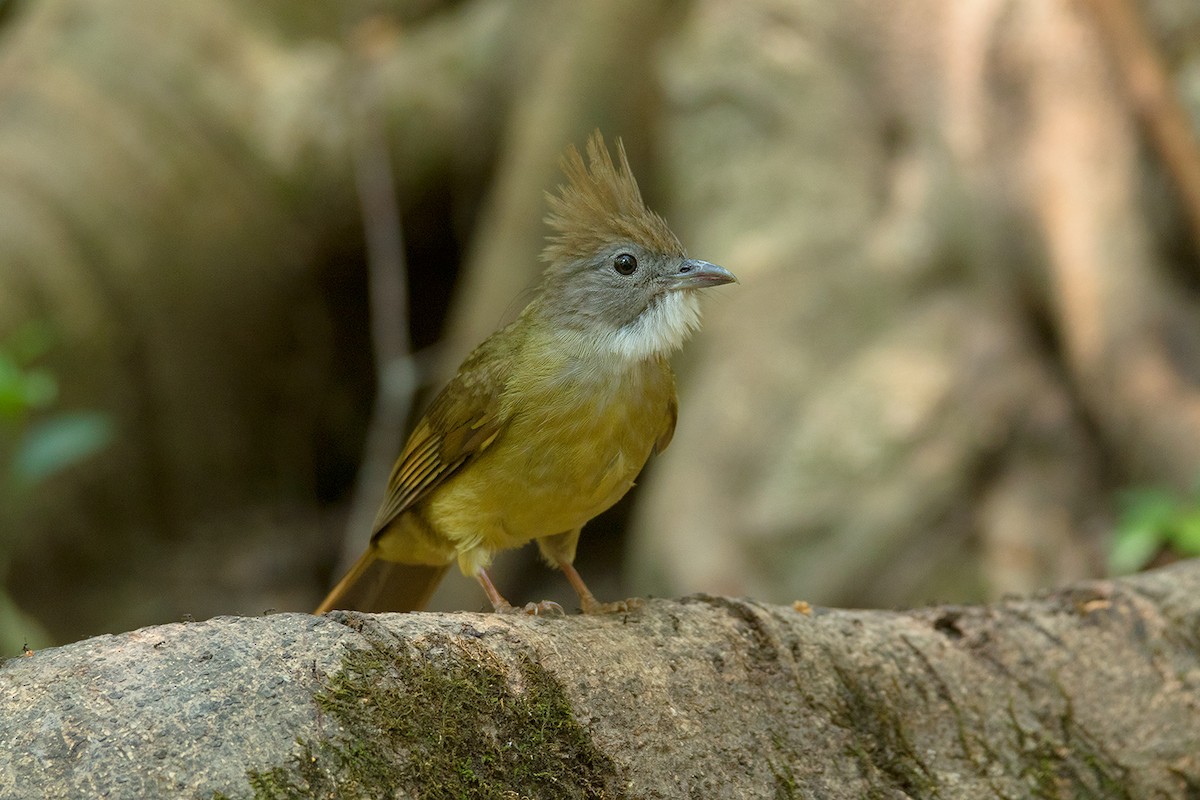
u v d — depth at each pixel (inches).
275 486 679.1
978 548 486.6
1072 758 227.8
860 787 209.5
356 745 172.1
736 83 561.6
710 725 203.8
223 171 642.8
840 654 224.2
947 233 518.3
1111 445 482.9
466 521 253.1
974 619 242.7
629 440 251.4
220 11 667.4
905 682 225.8
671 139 584.4
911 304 520.1
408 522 266.4
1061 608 249.0
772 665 216.5
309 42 685.9
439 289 709.3
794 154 550.6
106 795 156.6
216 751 163.6
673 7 599.8
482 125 659.4
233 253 642.2
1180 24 494.3
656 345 258.7
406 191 668.1
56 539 596.1
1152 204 485.4
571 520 254.8
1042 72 500.4
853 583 487.5
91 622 600.4
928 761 218.8
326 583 669.9
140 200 617.3
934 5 530.9
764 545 497.0
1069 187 492.4
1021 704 231.5
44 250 586.2
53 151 606.5
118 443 611.8
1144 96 482.3
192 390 637.3
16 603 581.6
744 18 564.7
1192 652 245.9
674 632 214.5
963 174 513.0
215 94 649.6
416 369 695.7
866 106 547.2
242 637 178.1
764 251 542.0
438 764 177.3
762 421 513.7
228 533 655.1
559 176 587.2
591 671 199.8
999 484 493.0
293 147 652.7
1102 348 480.4
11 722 160.7
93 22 645.9
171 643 174.4
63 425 403.2
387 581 284.7
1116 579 260.1
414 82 664.4
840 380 511.5
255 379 663.8
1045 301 502.9
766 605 228.8
